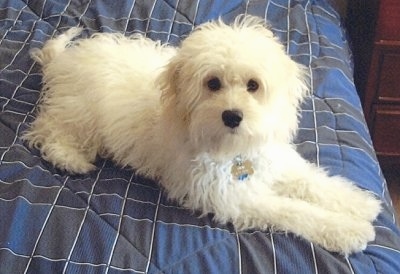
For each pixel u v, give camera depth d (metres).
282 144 0.87
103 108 0.92
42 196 0.83
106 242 0.75
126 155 0.91
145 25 1.21
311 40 1.17
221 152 0.80
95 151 0.93
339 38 1.23
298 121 0.95
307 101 1.02
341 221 0.78
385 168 1.33
